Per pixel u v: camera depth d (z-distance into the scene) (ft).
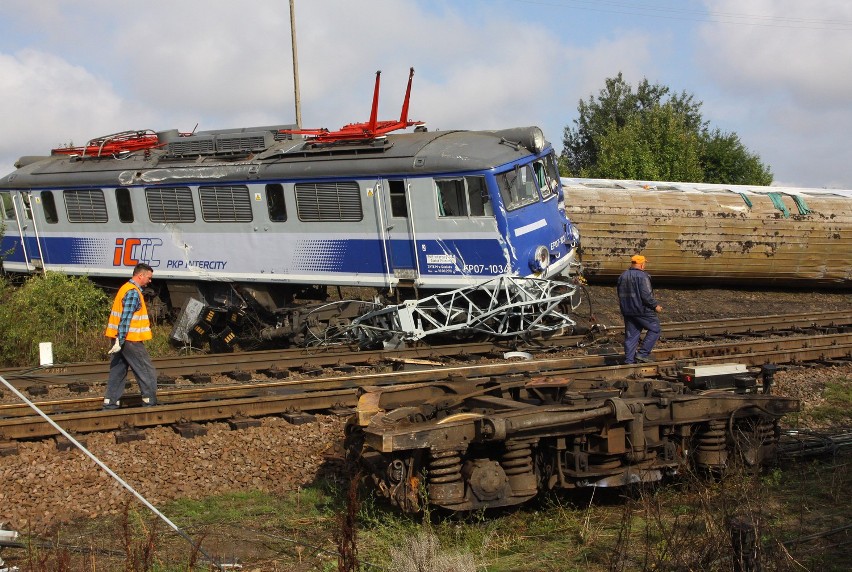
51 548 19.88
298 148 52.54
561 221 50.11
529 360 41.83
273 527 21.67
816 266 72.49
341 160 49.39
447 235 46.96
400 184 47.88
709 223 70.90
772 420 24.54
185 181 54.85
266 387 34.50
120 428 27.78
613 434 21.97
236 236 53.72
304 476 25.58
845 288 75.82
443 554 17.75
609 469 22.15
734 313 64.54
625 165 114.42
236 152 54.34
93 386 37.37
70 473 24.50
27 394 35.86
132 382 37.76
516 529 20.98
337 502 23.09
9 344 46.44
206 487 24.80
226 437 27.73
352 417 23.39
